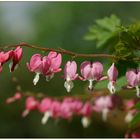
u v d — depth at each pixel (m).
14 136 17.08
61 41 19.92
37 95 7.07
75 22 20.80
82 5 21.02
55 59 4.68
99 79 4.77
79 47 18.58
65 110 6.81
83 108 6.80
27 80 17.47
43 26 21.25
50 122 16.73
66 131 16.27
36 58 4.68
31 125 17.02
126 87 5.05
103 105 6.49
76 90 13.39
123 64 5.13
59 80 16.88
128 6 20.91
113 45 5.96
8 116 16.98
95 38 6.35
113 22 6.28
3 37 21.92
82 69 4.78
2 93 17.33
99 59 8.50
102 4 20.97
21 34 22.19
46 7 22.14
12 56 4.57
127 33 5.10
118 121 10.34
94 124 14.05
